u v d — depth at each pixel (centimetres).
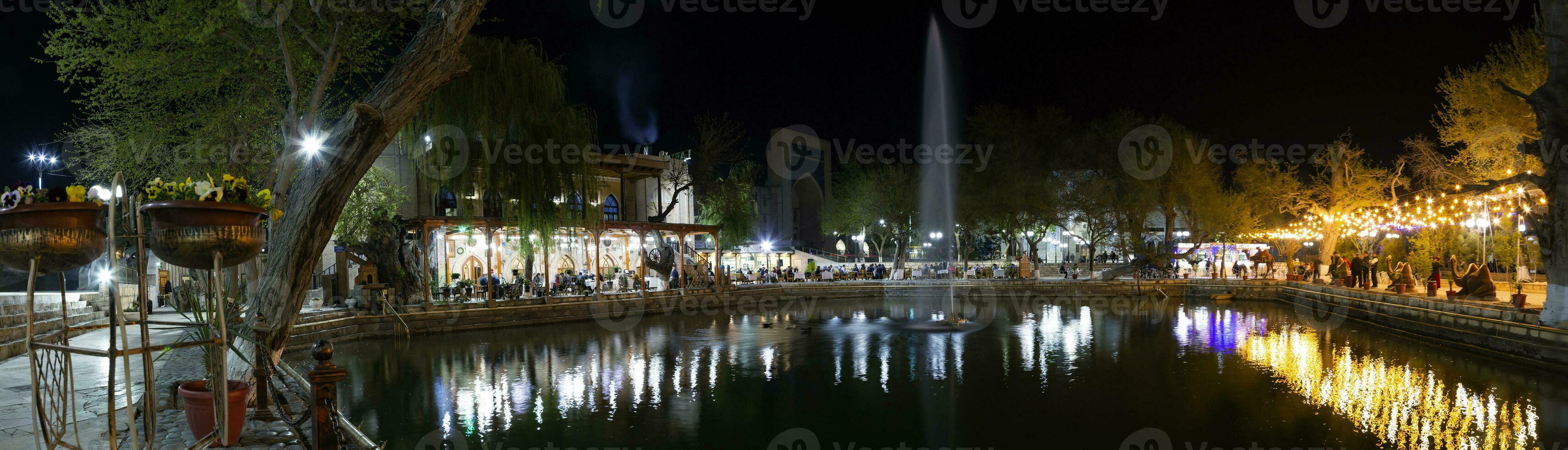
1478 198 2262
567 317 2742
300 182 734
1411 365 1692
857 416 1307
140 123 1738
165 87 1695
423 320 2362
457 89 2406
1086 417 1284
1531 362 1562
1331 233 3638
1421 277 3092
